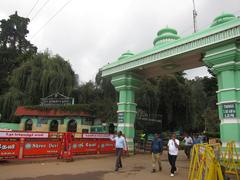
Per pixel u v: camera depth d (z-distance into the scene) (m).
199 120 36.00
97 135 15.06
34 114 26.66
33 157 11.63
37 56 32.16
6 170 9.11
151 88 27.25
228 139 9.88
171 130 30.08
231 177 8.51
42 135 12.09
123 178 8.48
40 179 7.84
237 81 10.31
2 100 29.55
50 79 29.72
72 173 9.05
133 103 16.42
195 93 40.34
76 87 31.53
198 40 11.70
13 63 42.31
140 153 17.23
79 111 25.45
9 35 51.22
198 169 6.15
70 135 12.98
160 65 14.89
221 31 10.66
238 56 10.38
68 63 32.75
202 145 6.18
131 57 15.68
